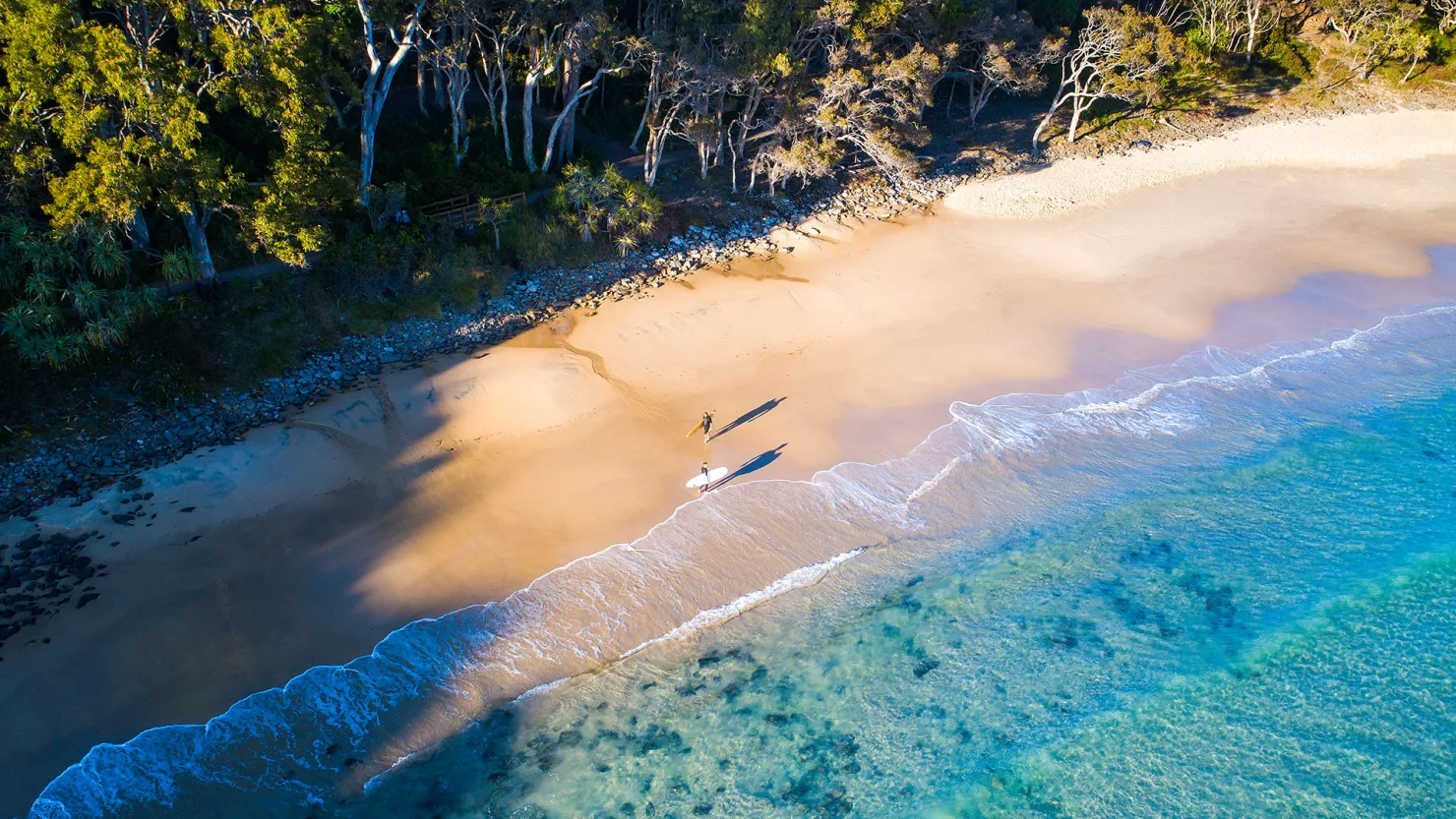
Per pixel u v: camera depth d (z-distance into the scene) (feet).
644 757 81.15
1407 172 196.75
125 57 100.99
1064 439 118.83
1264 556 103.86
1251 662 91.56
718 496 107.55
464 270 139.33
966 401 124.67
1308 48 238.68
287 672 84.84
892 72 160.56
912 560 101.60
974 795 78.74
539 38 153.89
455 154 155.22
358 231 136.05
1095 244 166.71
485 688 85.56
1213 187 190.60
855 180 184.85
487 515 103.30
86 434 105.91
